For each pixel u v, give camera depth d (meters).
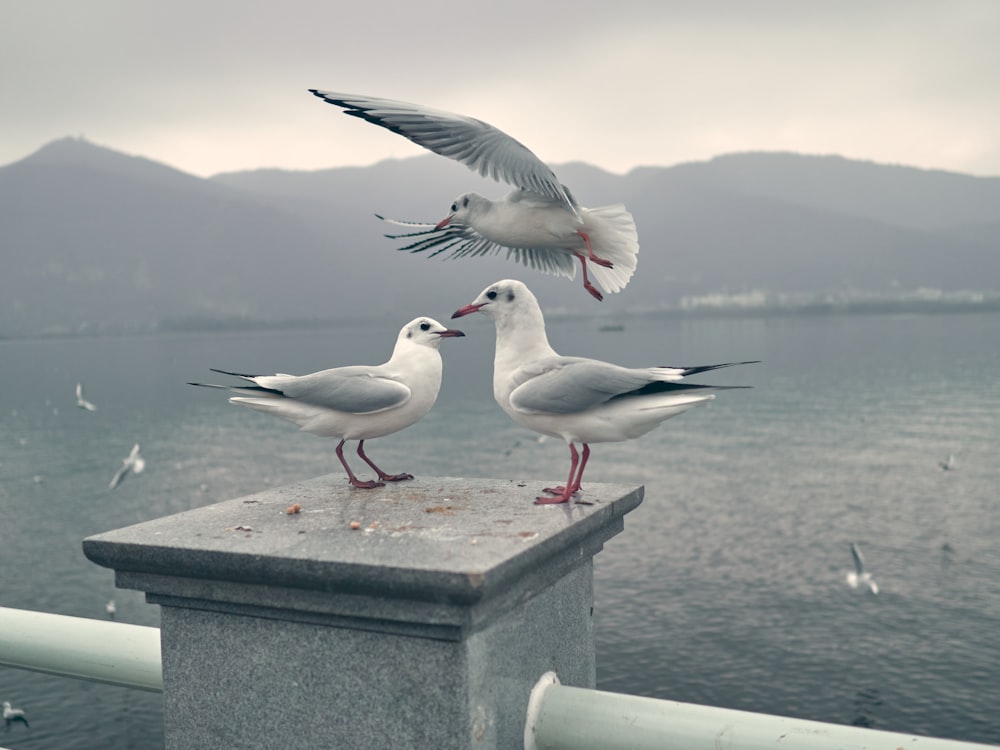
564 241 4.26
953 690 40.47
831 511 75.31
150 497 86.62
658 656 45.47
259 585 3.06
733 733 2.78
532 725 3.23
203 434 129.88
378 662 2.98
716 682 42.25
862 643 46.41
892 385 167.75
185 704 3.30
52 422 143.88
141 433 131.38
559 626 3.56
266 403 4.32
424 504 3.94
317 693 3.07
